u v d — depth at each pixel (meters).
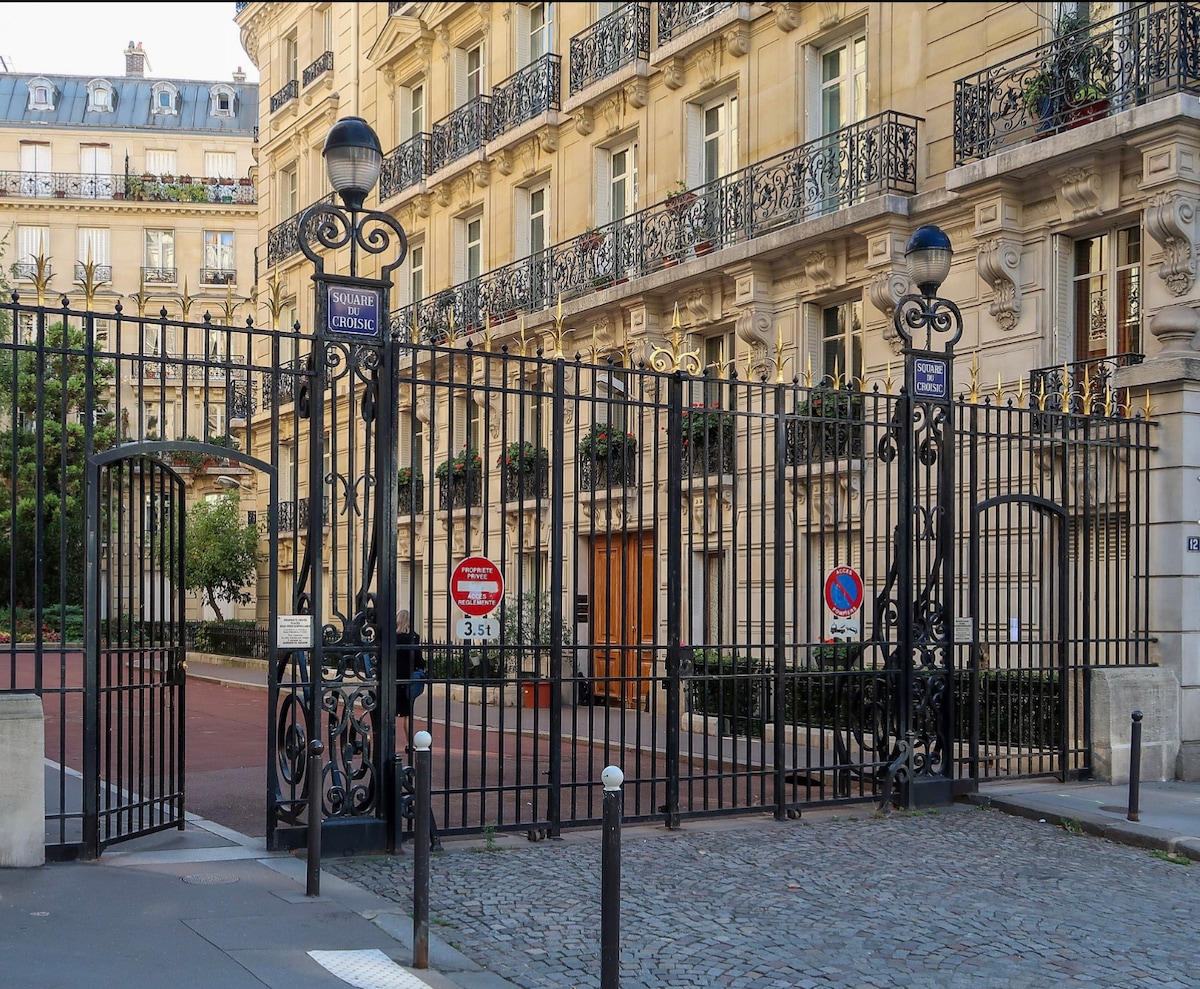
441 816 10.35
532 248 25.25
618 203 22.92
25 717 7.49
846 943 6.60
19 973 5.49
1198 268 13.18
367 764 8.63
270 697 8.35
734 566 10.01
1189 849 9.13
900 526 11.00
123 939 6.10
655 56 20.94
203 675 28.84
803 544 16.80
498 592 8.98
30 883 7.10
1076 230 14.45
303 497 29.42
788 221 18.06
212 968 5.70
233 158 62.78
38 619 7.57
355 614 8.62
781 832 9.59
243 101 64.94
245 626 32.94
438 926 6.69
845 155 17.30
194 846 8.38
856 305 17.22
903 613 10.94
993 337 15.10
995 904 7.52
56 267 55.56
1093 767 12.25
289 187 35.97
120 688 8.10
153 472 8.29
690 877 7.98
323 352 8.51
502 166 25.22
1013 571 13.95
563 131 23.72
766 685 10.22
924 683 11.05
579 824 9.30
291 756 8.45
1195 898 7.95
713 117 20.67
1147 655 12.71
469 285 25.22
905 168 16.38
